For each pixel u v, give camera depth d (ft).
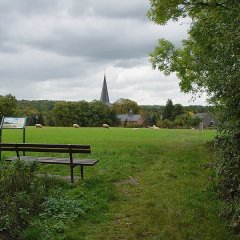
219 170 26.09
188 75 78.74
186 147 77.30
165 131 176.24
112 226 26.14
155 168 48.19
